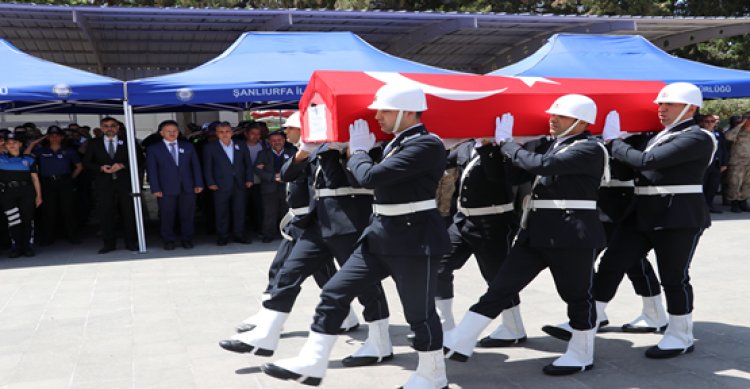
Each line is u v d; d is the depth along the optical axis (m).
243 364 4.48
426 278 3.62
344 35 10.30
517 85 4.22
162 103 8.56
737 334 4.86
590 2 19.62
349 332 5.22
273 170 9.60
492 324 5.32
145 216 12.82
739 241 8.91
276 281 4.50
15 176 8.77
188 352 4.75
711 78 11.02
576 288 4.07
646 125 4.47
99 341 5.05
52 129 9.71
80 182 11.07
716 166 11.74
